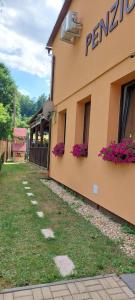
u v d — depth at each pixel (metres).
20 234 3.73
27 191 7.16
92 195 5.55
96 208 5.38
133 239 3.70
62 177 7.99
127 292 2.40
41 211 5.07
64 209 5.29
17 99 32.31
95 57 5.63
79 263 2.90
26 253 3.11
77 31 6.62
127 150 4.05
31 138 18.75
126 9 4.38
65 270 2.74
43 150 13.46
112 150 4.38
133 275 2.68
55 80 9.38
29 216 4.67
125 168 4.24
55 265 2.84
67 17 6.74
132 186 4.02
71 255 3.10
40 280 2.54
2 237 3.59
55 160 9.03
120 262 2.95
